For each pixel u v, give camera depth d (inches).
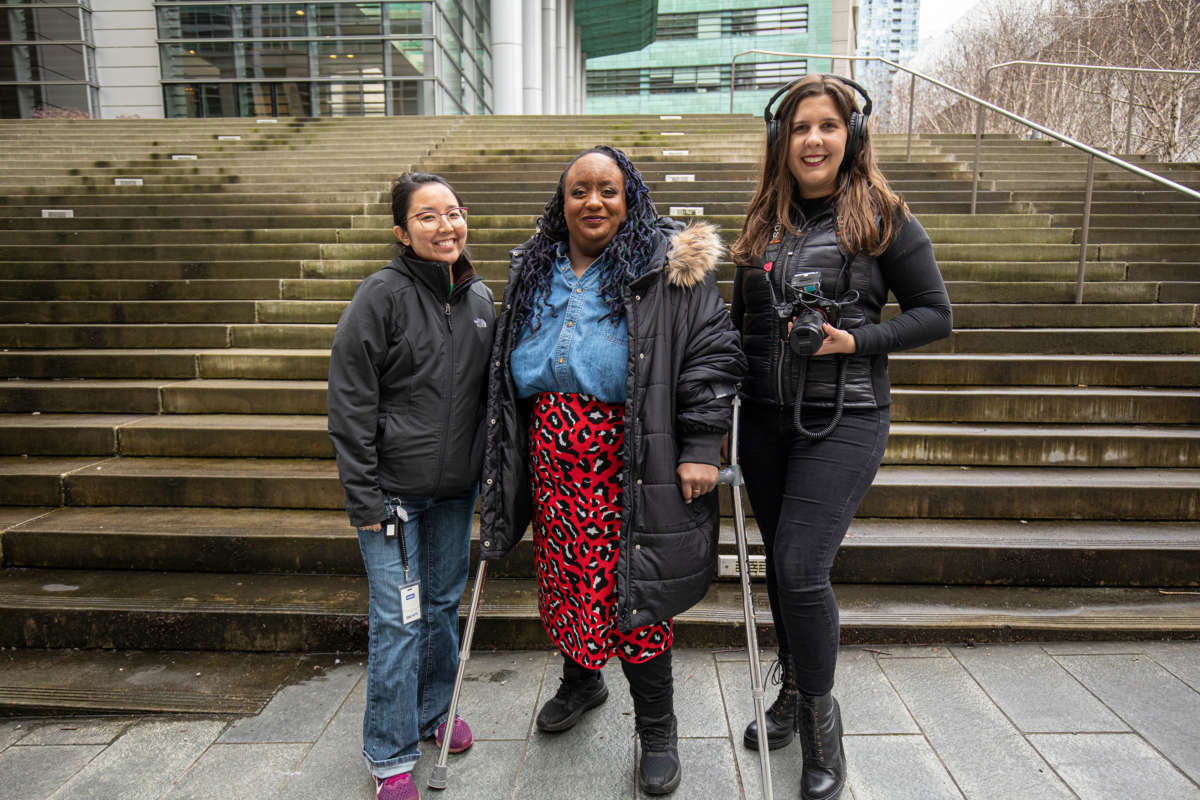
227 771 82.9
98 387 158.9
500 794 78.1
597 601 74.4
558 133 400.5
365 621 106.1
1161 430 139.2
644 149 348.2
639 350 69.6
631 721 90.6
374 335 71.4
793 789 77.3
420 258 74.9
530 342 74.8
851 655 101.6
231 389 157.9
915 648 102.8
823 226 72.3
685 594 72.4
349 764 83.8
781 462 77.1
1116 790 75.0
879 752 82.0
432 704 86.0
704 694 95.0
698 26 1526.8
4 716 94.7
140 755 86.0
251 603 109.8
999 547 113.1
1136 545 112.7
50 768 83.9
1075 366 152.3
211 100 604.4
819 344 66.8
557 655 105.9
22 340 179.9
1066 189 270.2
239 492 133.3
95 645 108.9
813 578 70.8
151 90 604.4
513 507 77.0
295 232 231.5
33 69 604.1
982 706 89.5
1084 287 181.3
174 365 169.2
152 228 245.3
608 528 73.7
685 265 70.0
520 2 733.3
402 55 587.8
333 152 352.8
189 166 324.2
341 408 71.3
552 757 84.0
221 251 220.7
